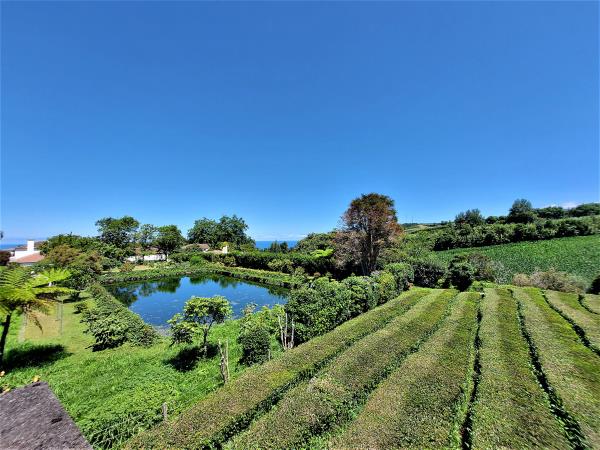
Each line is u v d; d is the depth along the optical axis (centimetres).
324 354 819
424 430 482
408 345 874
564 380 646
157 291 2720
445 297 1566
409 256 2700
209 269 4059
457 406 579
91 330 1225
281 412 540
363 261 2605
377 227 2469
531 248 3058
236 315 1798
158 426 518
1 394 285
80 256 2589
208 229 8425
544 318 1116
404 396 585
